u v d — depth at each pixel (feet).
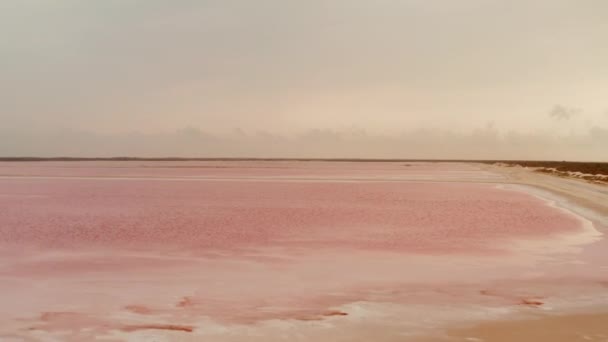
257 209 84.84
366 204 93.45
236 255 46.39
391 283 35.83
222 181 176.14
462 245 51.16
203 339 24.73
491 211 80.07
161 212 80.02
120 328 26.40
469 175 225.35
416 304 30.40
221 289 34.35
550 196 104.73
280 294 33.04
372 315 28.27
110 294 33.06
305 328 26.18
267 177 212.02
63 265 41.98
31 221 68.90
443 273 38.81
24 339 24.94
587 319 26.84
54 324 27.07
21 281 36.68
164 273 39.17
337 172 286.66
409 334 24.95
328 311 29.14
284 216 75.31
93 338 24.99
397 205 91.56
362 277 37.76
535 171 255.29
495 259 44.01
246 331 25.80
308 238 55.93
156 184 155.63
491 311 28.63
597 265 41.04
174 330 26.05
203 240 54.34
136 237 56.03
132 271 39.91
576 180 159.22
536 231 59.31
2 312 29.19
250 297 32.30
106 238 55.26
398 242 53.26
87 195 111.86
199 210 83.15
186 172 273.33
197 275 38.52
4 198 103.30
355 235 57.82
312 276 38.14
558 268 40.04
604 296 31.63
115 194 114.93
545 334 24.48
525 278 36.78
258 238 55.72
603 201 87.56
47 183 158.40
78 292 33.60
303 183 165.48
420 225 65.62
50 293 33.32
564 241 52.60
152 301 31.37
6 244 51.52
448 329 25.58
